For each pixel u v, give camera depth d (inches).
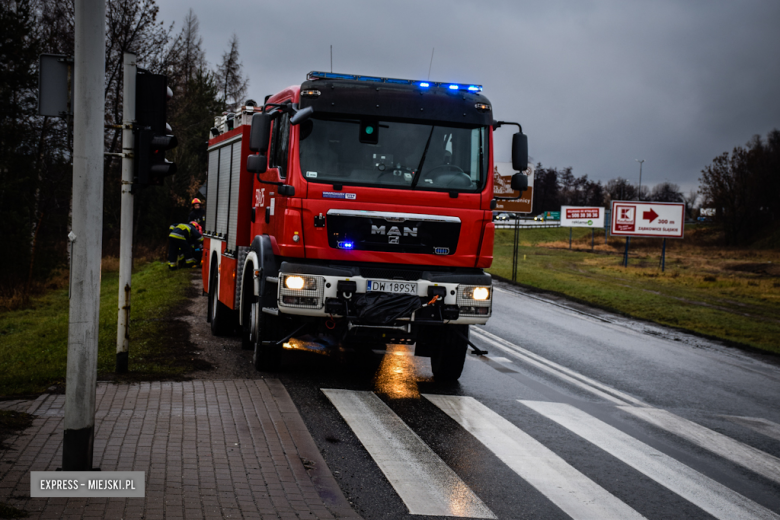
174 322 491.8
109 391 275.9
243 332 393.7
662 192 5418.3
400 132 319.0
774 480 231.1
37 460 190.4
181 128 1461.6
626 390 365.1
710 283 1149.1
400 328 309.9
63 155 1043.9
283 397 290.5
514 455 239.1
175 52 1198.9
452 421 277.6
